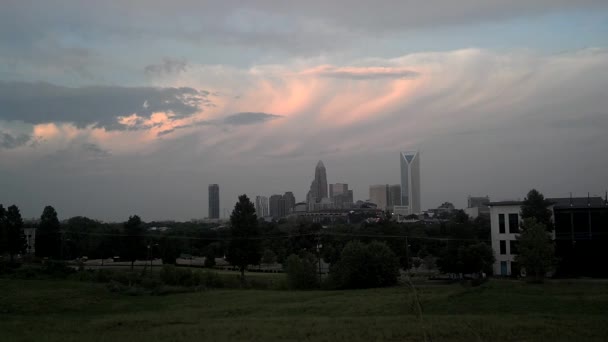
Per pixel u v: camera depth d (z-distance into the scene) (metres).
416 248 116.81
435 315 44.22
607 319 39.53
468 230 91.00
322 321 41.91
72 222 186.25
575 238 82.00
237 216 96.81
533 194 80.88
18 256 119.75
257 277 94.38
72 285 75.44
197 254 153.00
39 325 44.12
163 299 66.56
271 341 34.22
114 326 43.06
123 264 128.12
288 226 194.88
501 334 35.34
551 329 36.50
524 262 66.25
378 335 35.53
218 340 34.81
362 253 75.94
